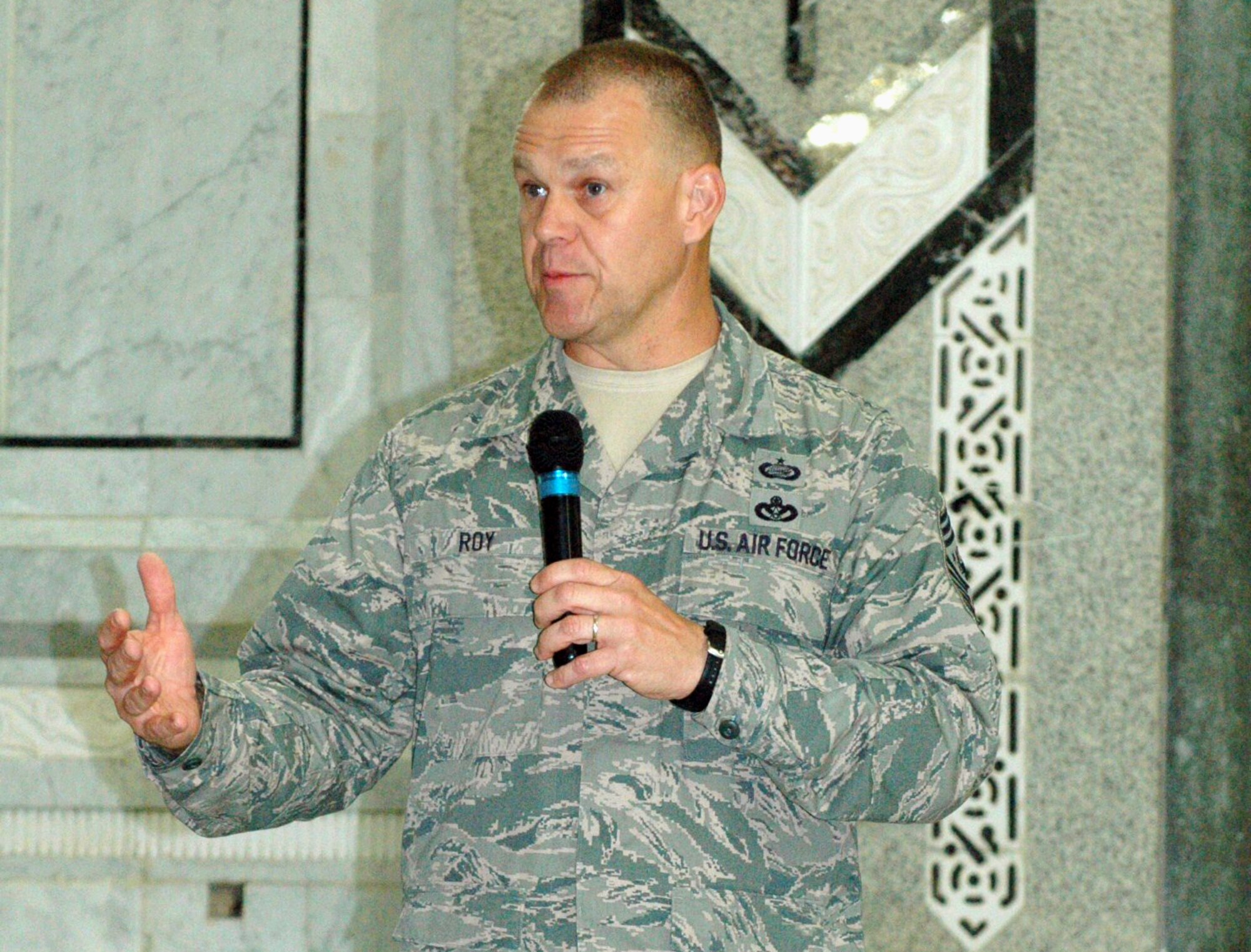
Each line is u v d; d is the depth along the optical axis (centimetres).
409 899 440
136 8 941
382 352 909
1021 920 824
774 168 859
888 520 452
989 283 852
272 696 446
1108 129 852
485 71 870
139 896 861
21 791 866
